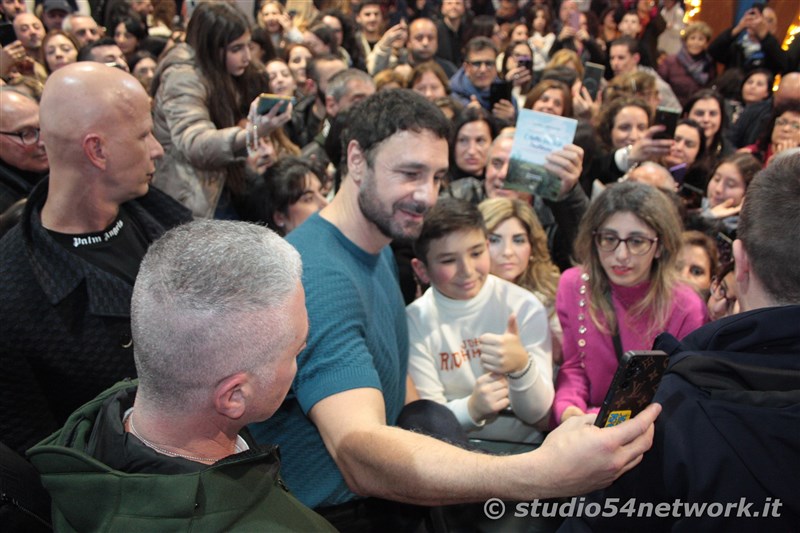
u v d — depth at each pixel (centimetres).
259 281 84
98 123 133
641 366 89
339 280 129
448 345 196
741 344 94
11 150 188
